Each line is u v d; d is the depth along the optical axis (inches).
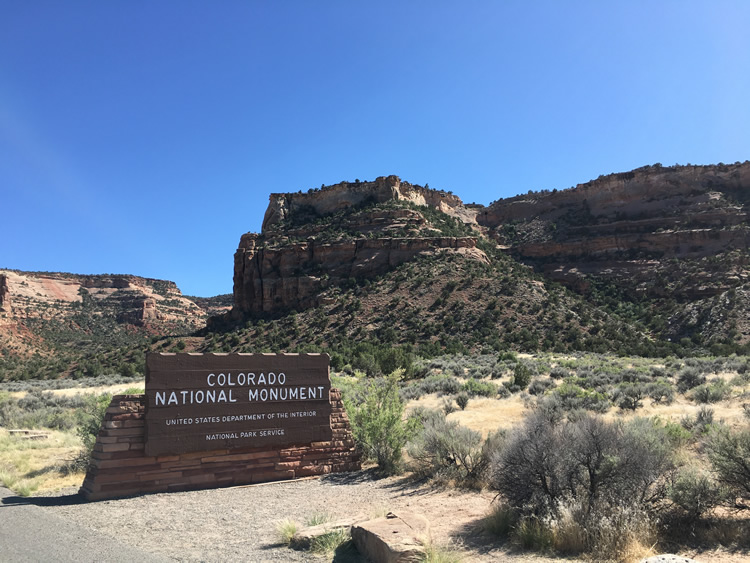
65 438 783.1
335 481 490.9
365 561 260.4
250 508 388.5
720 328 3154.5
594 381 1126.4
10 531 319.3
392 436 525.3
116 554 275.0
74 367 3523.6
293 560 268.7
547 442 315.9
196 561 267.0
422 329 3208.7
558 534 268.4
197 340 4042.8
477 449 471.5
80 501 414.3
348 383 861.2
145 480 441.1
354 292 3973.9
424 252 4266.7
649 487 320.2
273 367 509.0
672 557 192.2
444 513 353.7
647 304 4367.6
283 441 503.8
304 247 4601.4
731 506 291.4
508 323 3179.1
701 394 727.1
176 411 454.6
